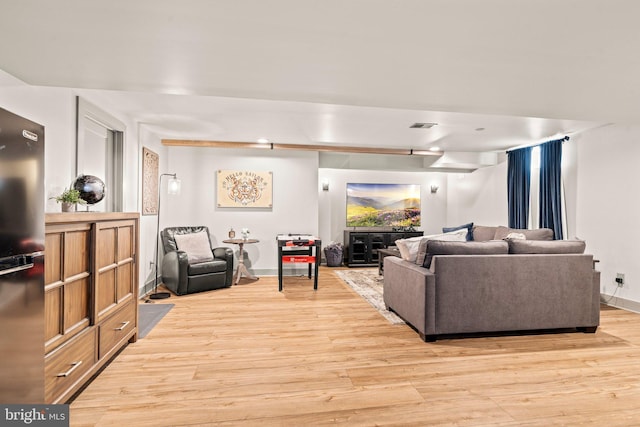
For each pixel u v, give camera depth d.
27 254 1.45
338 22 1.44
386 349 2.79
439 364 2.52
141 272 4.46
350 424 1.81
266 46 1.67
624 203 4.04
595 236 4.41
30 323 1.49
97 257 2.18
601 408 1.98
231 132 4.81
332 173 7.36
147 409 1.93
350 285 5.14
